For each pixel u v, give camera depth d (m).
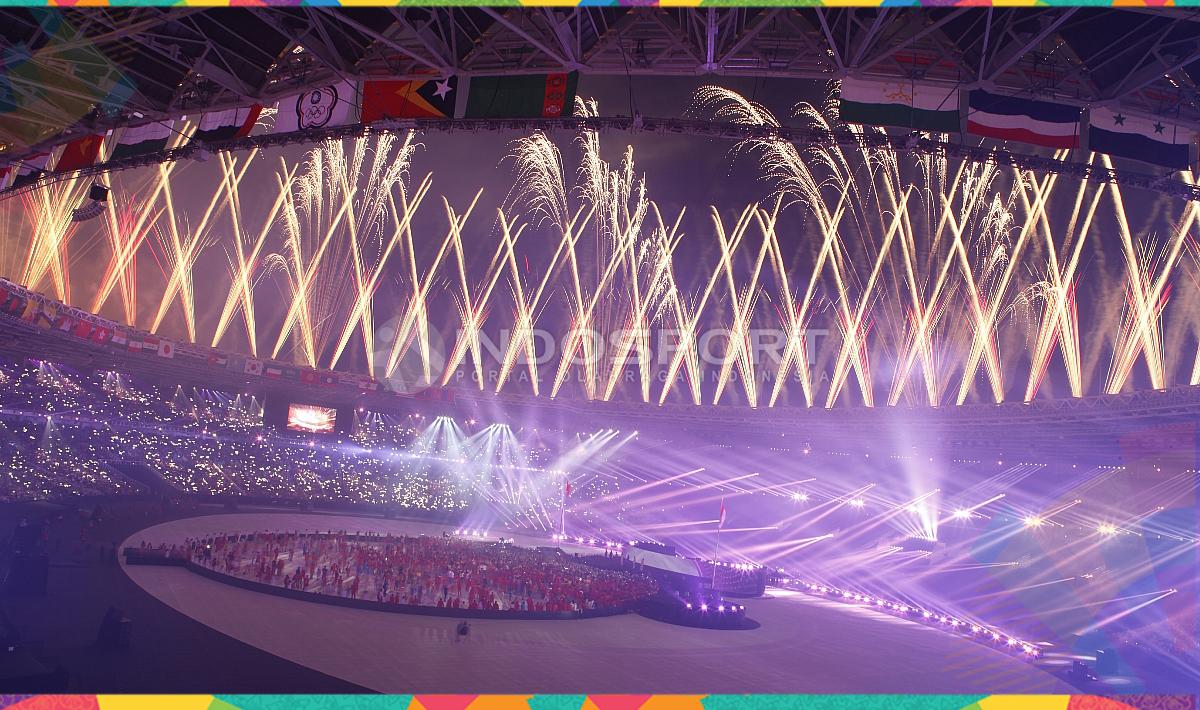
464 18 22.44
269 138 27.45
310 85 26.14
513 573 46.88
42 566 30.86
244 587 37.94
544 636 34.72
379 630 32.03
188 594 34.69
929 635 46.78
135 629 27.19
